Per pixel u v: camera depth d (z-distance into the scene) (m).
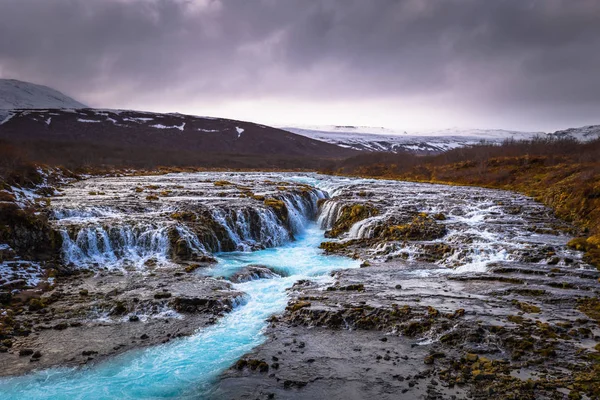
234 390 11.38
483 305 16.55
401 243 25.80
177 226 25.05
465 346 13.38
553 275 19.81
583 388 10.84
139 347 13.71
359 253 25.73
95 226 23.86
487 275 20.28
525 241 24.92
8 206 21.94
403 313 15.63
